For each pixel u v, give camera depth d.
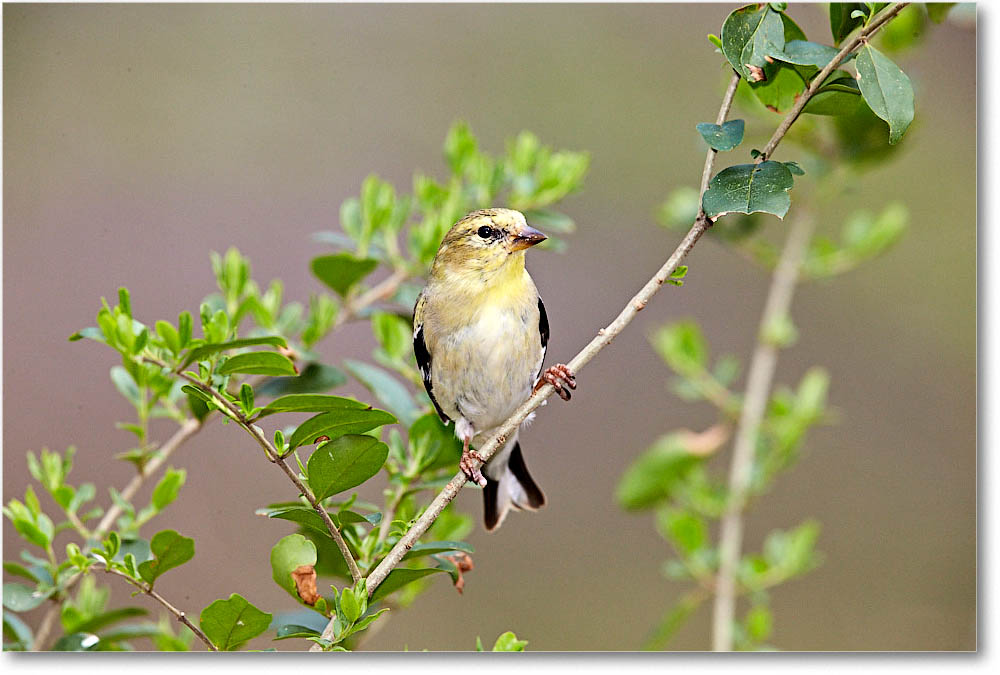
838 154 8.91
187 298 11.88
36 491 10.16
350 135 13.30
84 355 11.09
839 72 5.11
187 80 13.08
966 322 13.65
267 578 10.55
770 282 13.59
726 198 4.84
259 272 12.21
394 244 7.78
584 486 12.95
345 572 6.15
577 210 13.44
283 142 13.08
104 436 10.67
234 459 10.93
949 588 12.50
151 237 12.18
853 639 12.15
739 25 5.01
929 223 13.95
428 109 13.61
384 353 7.76
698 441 8.70
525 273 7.69
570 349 12.89
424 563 6.12
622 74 14.01
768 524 12.91
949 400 13.38
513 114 13.74
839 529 12.84
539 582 12.45
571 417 13.20
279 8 13.64
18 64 12.55
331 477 5.02
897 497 13.00
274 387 6.72
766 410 9.27
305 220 12.65
